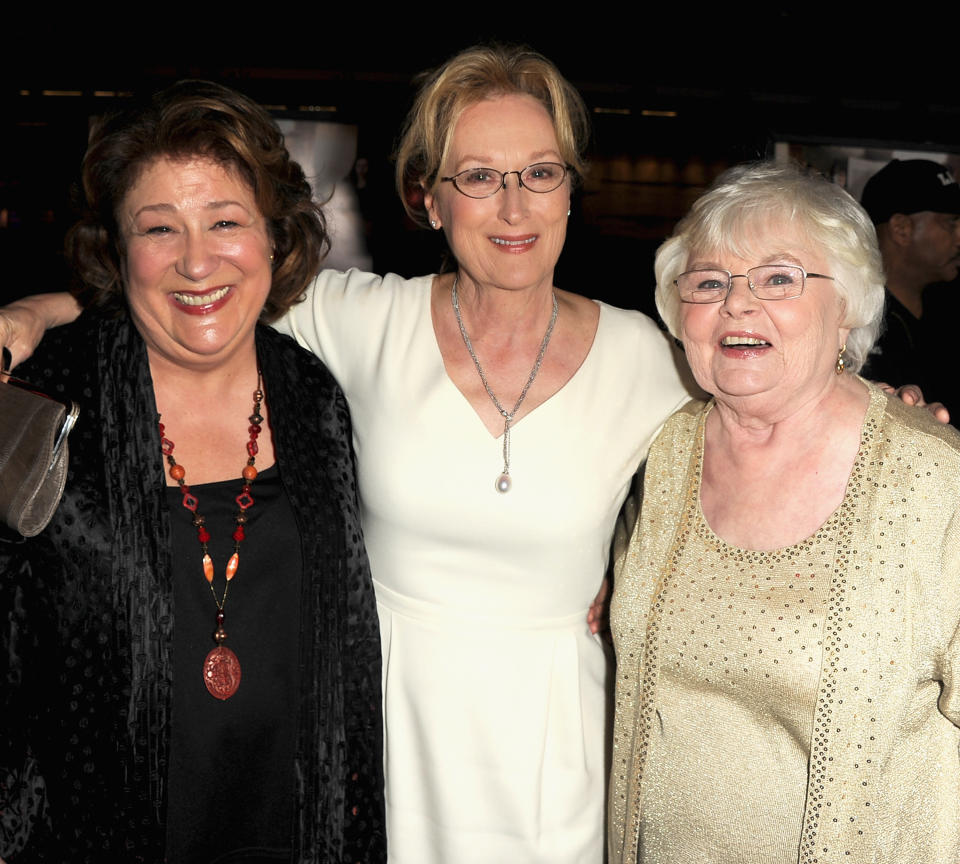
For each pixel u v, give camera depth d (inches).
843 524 65.6
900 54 207.2
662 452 75.4
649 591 72.5
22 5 210.7
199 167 67.1
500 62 73.6
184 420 73.8
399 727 80.8
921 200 135.9
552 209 75.2
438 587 79.2
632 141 219.3
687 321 68.3
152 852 68.4
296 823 74.0
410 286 83.7
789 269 64.3
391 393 79.7
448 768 79.1
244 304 70.7
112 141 67.2
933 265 137.6
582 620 81.4
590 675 82.2
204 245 67.6
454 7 211.9
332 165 209.9
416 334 80.9
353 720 77.3
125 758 67.9
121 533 68.7
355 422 82.0
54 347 72.2
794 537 67.2
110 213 69.5
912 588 64.3
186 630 70.3
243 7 209.8
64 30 211.9
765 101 212.2
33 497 61.8
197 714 70.1
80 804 67.9
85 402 70.6
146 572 68.8
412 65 211.3
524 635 79.0
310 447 77.1
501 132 73.4
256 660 71.7
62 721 67.7
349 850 77.9
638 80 216.2
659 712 71.6
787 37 210.8
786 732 67.3
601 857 83.8
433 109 74.8
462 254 76.5
